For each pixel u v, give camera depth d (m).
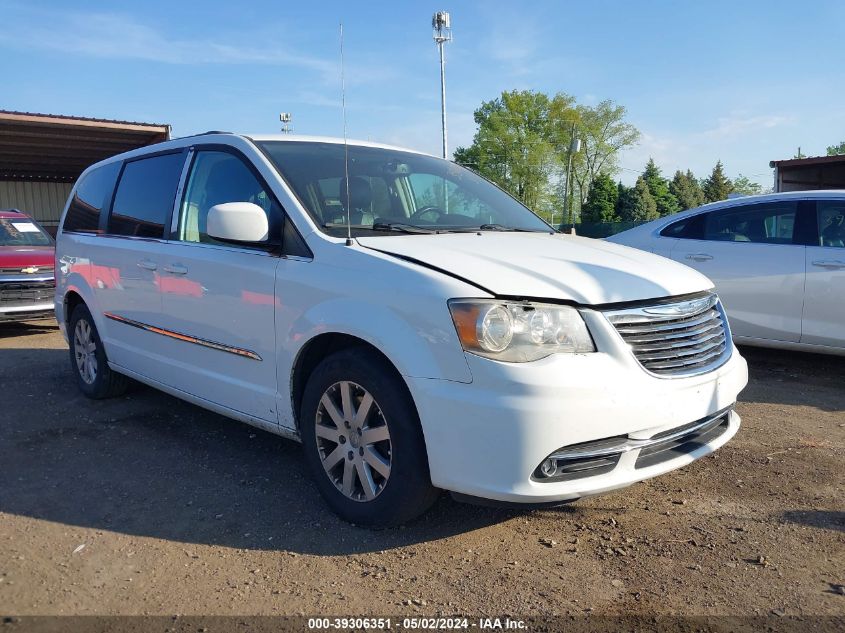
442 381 2.75
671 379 2.96
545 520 3.28
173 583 2.76
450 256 3.05
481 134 67.00
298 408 3.47
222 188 3.97
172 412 5.06
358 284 3.05
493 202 4.50
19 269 8.64
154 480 3.81
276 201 3.57
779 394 5.44
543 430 2.64
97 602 2.63
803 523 3.23
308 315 3.23
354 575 2.80
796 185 20.77
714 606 2.56
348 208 3.51
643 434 2.85
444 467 2.78
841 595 2.63
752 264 6.06
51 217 23.27
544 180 65.44
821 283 5.70
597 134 66.75
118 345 4.86
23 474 3.91
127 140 18.53
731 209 6.38
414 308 2.84
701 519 3.28
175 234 4.24
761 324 6.05
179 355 4.20
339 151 4.14
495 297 2.75
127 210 4.82
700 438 3.24
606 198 60.72
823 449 4.20
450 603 2.60
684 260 6.46
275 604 2.60
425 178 4.31
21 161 19.81
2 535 3.18
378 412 3.06
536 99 66.56
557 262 3.15
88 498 3.58
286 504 3.48
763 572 2.80
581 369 2.73
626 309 2.92
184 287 4.04
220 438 4.50
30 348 7.78
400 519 3.04
